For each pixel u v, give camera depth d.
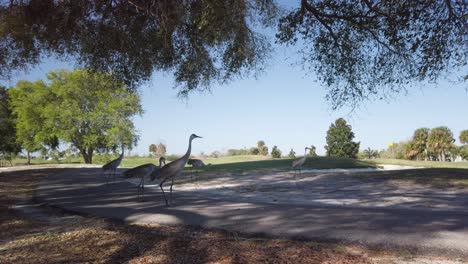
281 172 22.47
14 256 6.23
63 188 15.98
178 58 13.75
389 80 12.85
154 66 14.05
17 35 11.45
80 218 9.30
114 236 7.31
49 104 47.91
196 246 6.45
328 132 53.84
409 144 59.19
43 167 35.19
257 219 8.12
